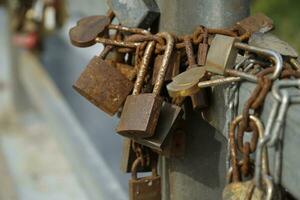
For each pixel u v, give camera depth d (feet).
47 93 11.59
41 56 12.80
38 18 8.95
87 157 7.85
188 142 3.17
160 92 3.09
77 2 9.64
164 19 3.23
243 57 2.93
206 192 3.18
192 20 3.15
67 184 8.44
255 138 2.64
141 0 3.25
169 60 3.05
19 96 12.36
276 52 2.75
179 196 3.24
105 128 7.75
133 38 3.18
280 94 2.54
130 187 3.34
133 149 3.32
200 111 3.01
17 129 11.24
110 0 3.32
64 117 10.12
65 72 11.14
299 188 2.47
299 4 15.23
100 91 3.16
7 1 10.96
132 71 3.20
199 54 3.03
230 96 2.80
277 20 15.12
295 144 2.47
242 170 2.72
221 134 3.02
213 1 3.12
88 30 3.28
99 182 6.82
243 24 3.09
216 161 3.13
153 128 3.00
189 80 2.88
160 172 3.34
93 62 3.18
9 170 9.55
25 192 8.56
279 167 2.53
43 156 9.74
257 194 2.64
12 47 12.28
